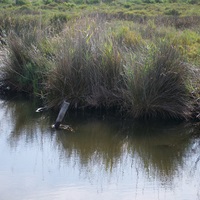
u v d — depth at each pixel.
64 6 27.69
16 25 16.83
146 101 10.48
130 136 10.05
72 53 11.35
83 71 11.22
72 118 10.91
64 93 11.23
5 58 12.85
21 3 29.00
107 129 10.31
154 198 7.34
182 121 10.56
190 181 7.95
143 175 8.20
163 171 8.38
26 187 7.67
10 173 8.16
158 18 19.81
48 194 7.44
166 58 10.59
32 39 13.13
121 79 11.09
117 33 13.72
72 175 8.12
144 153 9.25
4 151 9.12
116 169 8.45
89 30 12.45
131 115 10.71
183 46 13.35
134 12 23.95
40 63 12.23
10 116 11.11
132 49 12.12
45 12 24.00
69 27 14.12
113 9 25.75
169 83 10.53
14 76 12.66
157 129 10.32
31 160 8.71
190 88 10.61
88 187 7.69
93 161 8.79
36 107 11.70
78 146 9.50
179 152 9.29
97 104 11.05
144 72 10.50
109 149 9.46
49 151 9.16
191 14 22.73
